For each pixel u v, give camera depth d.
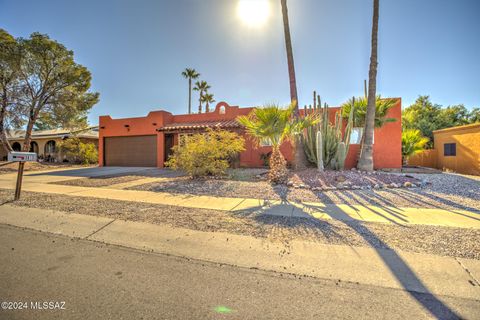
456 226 4.52
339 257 3.37
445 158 15.09
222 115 17.81
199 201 6.84
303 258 3.37
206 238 4.13
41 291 2.62
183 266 3.22
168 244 3.92
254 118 10.08
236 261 3.34
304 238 4.06
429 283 2.70
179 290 2.65
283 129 9.02
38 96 20.06
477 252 3.42
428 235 4.09
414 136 14.81
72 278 2.90
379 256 3.35
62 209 6.05
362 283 2.74
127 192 8.23
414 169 13.24
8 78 18.98
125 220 5.15
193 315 2.23
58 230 4.63
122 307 2.35
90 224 4.93
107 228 4.69
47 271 3.07
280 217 5.24
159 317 2.20
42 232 4.54
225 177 10.95
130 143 19.77
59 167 20.06
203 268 3.16
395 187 8.23
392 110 13.47
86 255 3.56
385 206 6.04
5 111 19.22
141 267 3.19
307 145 11.59
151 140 19.05
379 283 2.73
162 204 6.52
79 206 6.34
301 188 8.30
